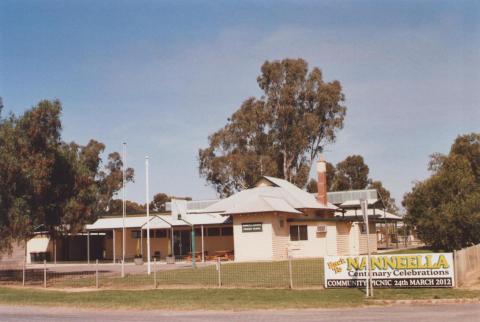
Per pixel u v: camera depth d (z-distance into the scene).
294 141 66.38
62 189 34.44
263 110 67.25
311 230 43.66
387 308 16.00
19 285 28.11
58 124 33.25
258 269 31.09
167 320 15.15
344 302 17.19
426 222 38.94
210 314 16.17
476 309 15.21
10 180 29.88
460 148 61.88
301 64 67.75
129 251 55.66
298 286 21.86
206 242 52.19
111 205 92.44
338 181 93.81
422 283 19.47
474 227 37.25
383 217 54.59
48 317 16.34
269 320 14.52
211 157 69.69
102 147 81.00
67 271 37.88
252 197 43.66
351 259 20.45
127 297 20.62
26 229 30.42
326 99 66.62
